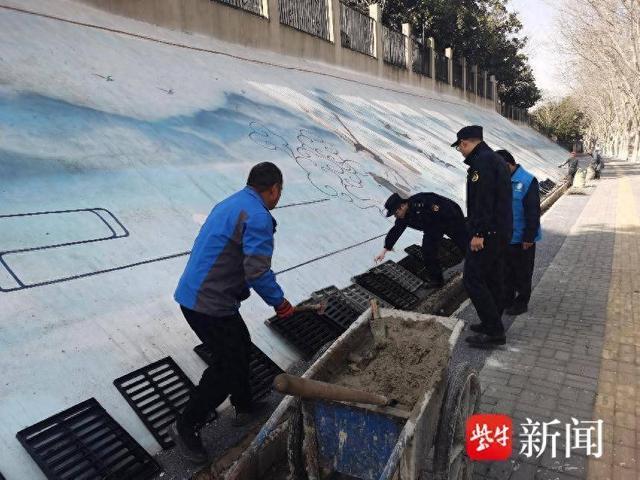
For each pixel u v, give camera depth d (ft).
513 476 9.87
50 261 11.68
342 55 52.49
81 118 17.52
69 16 23.86
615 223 37.01
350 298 16.71
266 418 10.87
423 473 9.84
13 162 13.87
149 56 25.72
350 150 31.12
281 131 27.27
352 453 8.14
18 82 17.29
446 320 9.83
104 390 9.77
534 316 18.39
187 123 21.94
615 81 131.03
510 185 14.66
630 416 11.73
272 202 9.45
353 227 22.22
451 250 25.39
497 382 13.57
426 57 78.18
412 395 8.35
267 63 37.76
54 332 10.19
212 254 8.94
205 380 9.21
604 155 241.96
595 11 88.07
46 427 8.64
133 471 8.75
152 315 11.98
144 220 14.85
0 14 20.51
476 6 101.45
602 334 16.44
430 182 34.99
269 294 8.71
